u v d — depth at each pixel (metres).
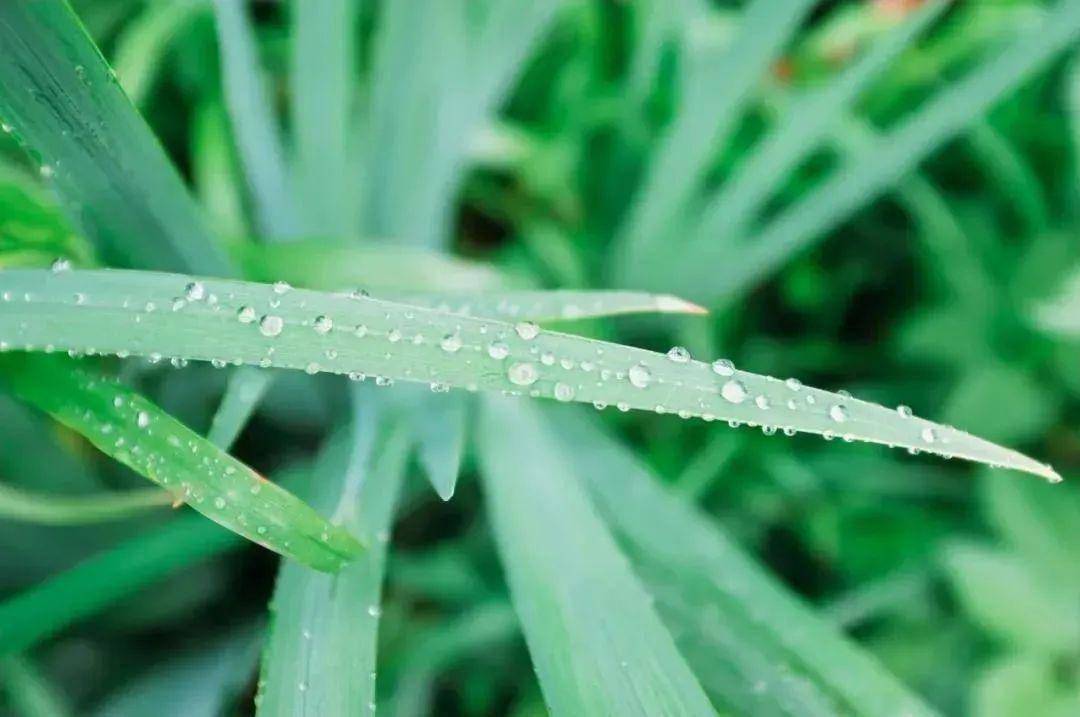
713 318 0.83
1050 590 0.67
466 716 0.74
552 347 0.51
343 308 0.51
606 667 0.52
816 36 0.86
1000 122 0.86
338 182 0.69
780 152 0.70
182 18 0.70
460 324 0.51
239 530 0.51
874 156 0.69
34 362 0.52
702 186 0.86
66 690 0.68
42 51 0.51
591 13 0.86
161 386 0.66
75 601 0.58
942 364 0.83
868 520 0.79
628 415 0.81
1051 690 0.65
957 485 0.79
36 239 0.55
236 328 0.51
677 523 0.63
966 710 0.69
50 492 0.66
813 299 0.88
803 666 0.57
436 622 0.74
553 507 0.59
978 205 0.88
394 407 0.60
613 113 0.86
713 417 0.50
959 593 0.67
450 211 0.78
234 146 0.78
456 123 0.70
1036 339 0.76
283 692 0.52
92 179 0.55
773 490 0.80
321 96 0.66
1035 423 0.75
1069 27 0.64
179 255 0.59
